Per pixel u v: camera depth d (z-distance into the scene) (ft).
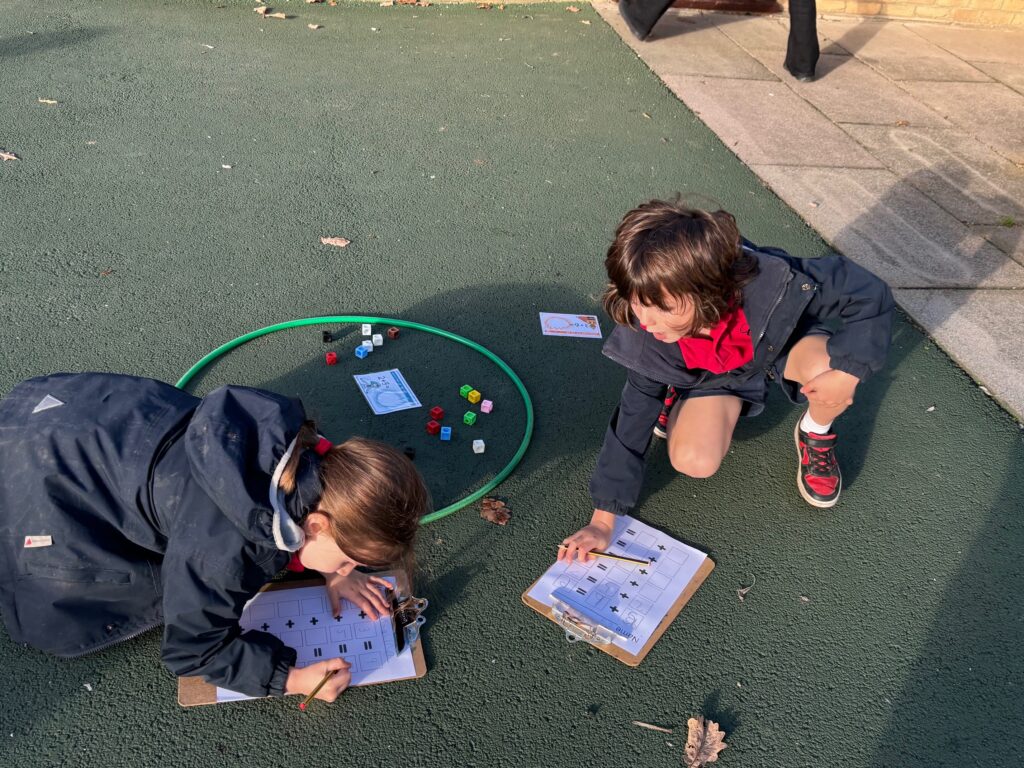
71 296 11.78
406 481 6.45
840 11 26.63
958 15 27.02
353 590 8.27
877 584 9.21
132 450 6.81
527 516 9.48
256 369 10.93
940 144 19.20
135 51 19.27
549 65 20.93
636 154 17.31
